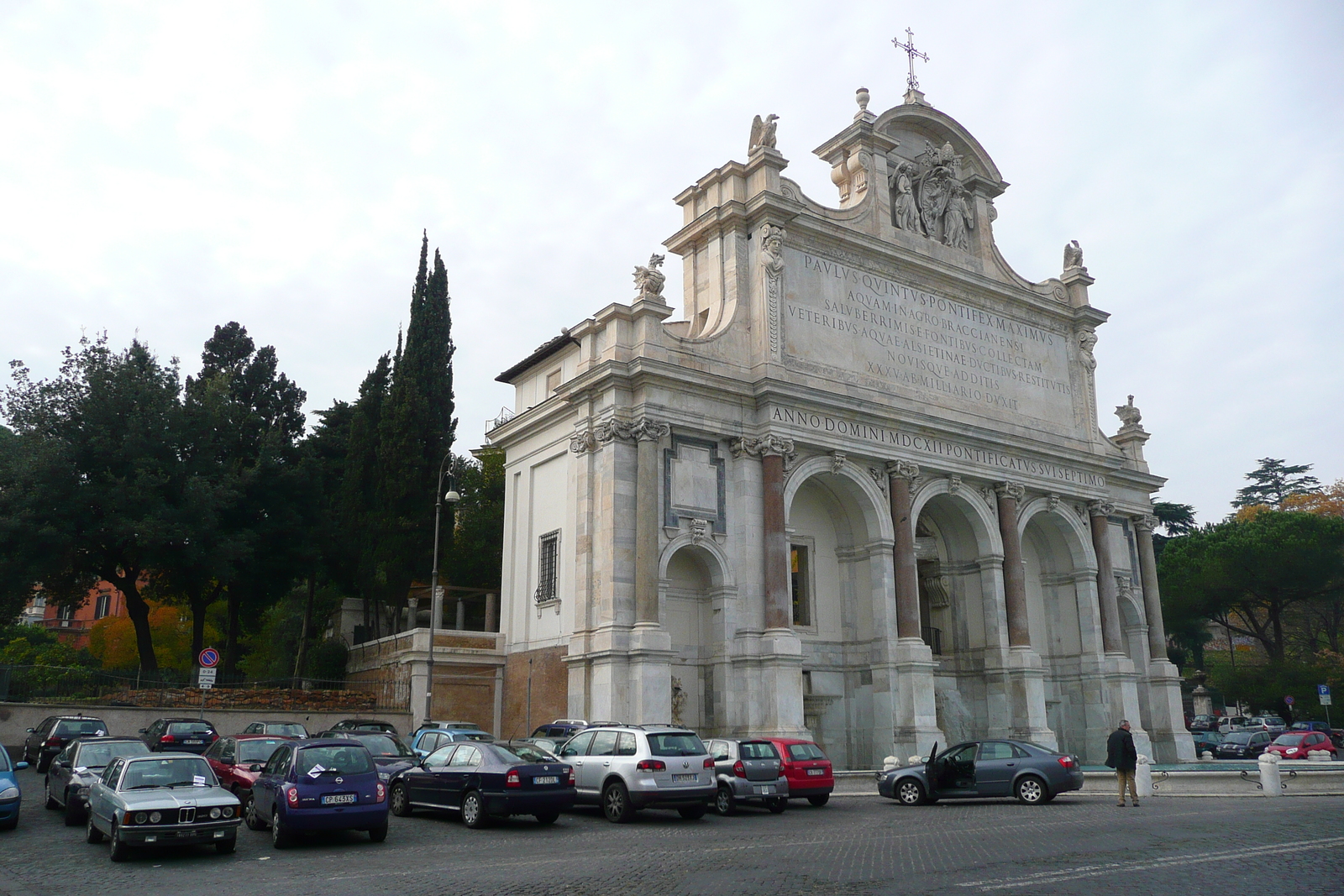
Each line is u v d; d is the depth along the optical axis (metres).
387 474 52.22
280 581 53.94
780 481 38.50
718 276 41.41
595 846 18.61
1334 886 13.08
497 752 22.31
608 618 35.19
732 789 25.02
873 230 44.84
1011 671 44.47
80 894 14.03
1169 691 51.53
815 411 40.22
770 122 41.69
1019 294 50.00
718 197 42.09
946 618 46.78
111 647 72.06
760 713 36.09
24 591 45.81
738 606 37.53
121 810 17.23
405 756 27.12
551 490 41.91
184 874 15.78
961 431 44.53
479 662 41.88
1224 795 28.72
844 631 42.06
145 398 48.72
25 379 47.84
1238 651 93.94
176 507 47.75
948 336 47.00
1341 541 72.06
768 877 14.75
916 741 38.88
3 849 18.56
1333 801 26.02
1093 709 48.25
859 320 43.53
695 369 37.75
